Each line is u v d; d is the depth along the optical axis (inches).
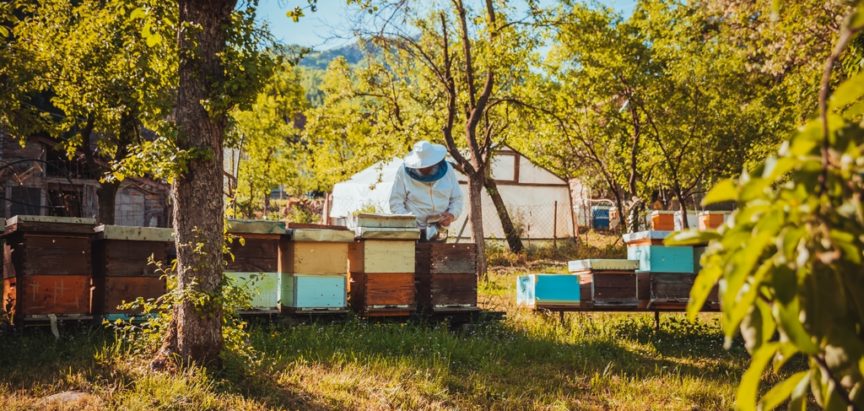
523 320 491.2
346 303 425.4
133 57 494.3
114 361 327.0
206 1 319.9
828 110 70.1
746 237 69.8
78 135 647.1
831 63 65.8
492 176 1176.2
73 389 292.0
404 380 335.6
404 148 888.3
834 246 66.6
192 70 319.9
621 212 1171.9
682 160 1031.0
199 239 321.4
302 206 1596.9
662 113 1010.7
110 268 371.9
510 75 887.7
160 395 284.4
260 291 406.0
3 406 263.9
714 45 1061.1
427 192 537.3
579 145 1166.3
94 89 590.9
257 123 1460.4
